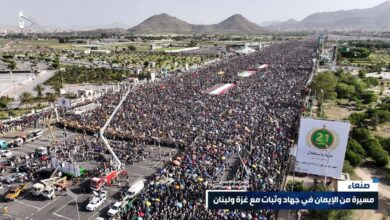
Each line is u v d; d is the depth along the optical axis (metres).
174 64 192.62
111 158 59.19
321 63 182.88
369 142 62.19
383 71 172.62
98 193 47.03
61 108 93.81
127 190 47.44
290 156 58.50
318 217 39.44
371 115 83.25
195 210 40.59
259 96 101.81
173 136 68.19
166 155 61.19
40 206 44.97
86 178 52.53
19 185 49.31
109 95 109.44
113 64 187.12
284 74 143.12
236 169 53.22
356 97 106.88
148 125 75.06
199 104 93.06
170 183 47.88
